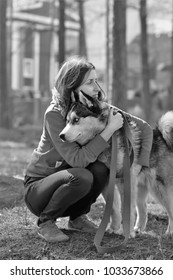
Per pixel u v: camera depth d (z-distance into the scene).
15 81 30.98
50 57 26.30
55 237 3.60
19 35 26.50
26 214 4.38
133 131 3.88
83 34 17.92
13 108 21.81
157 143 4.03
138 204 4.16
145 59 17.23
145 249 3.50
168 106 21.78
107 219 3.51
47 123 3.55
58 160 3.59
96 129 3.73
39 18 24.38
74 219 3.96
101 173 3.63
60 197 3.47
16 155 10.27
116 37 11.20
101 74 28.44
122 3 11.17
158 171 3.98
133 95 25.64
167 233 4.00
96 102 3.70
